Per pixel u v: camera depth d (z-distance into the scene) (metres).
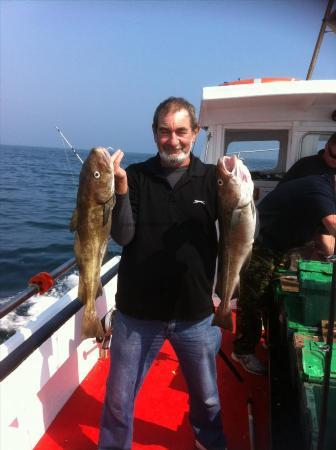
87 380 3.71
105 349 3.94
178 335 2.42
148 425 3.18
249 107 5.04
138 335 2.42
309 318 2.79
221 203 2.30
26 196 22.66
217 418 2.66
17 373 2.46
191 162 2.39
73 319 3.16
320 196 3.16
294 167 4.23
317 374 2.22
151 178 2.36
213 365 2.56
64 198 22.61
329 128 4.98
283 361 3.27
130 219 2.29
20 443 2.75
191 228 2.34
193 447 2.98
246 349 3.73
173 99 2.28
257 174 5.30
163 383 3.70
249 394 3.54
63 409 3.34
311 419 2.12
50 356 2.83
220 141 5.25
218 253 2.53
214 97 4.50
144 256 2.35
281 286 3.39
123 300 2.42
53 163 55.69
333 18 4.57
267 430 3.12
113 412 2.49
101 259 2.29
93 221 2.19
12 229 14.61
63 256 11.62
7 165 47.34
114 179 2.16
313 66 5.17
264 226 3.43
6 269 10.52
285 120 5.03
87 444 3.00
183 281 2.34
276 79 5.09
